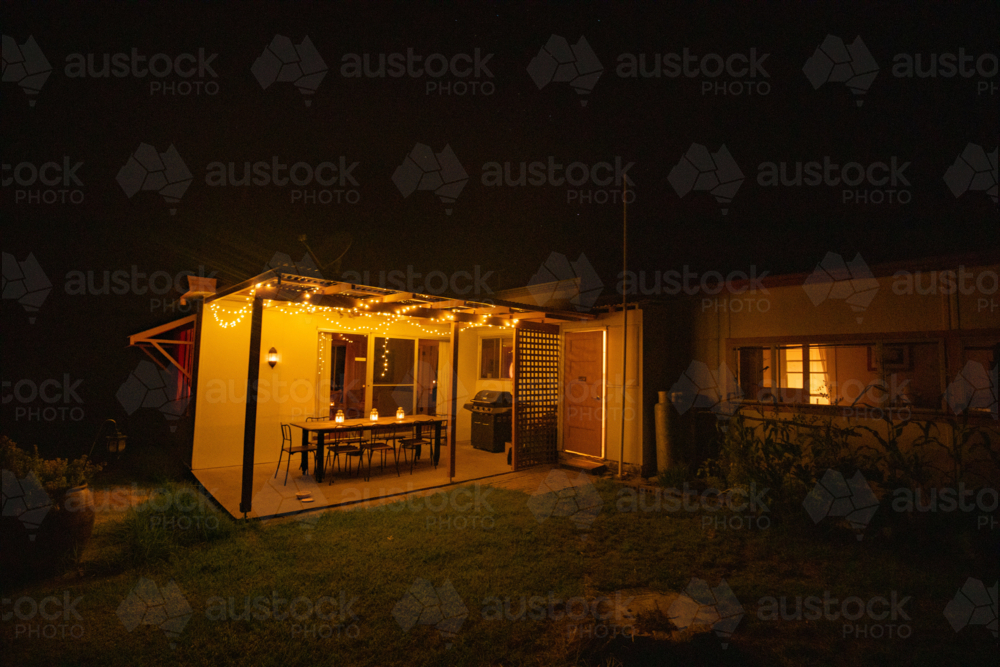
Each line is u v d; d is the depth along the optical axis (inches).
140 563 163.3
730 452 248.7
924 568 170.1
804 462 234.1
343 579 155.2
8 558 150.9
